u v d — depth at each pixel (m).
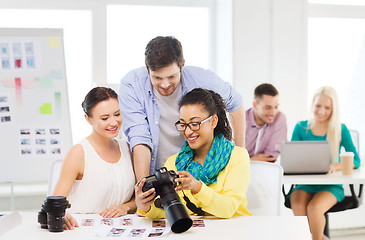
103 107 1.99
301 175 3.08
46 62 3.26
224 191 1.83
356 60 4.46
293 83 4.23
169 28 4.41
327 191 3.22
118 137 3.01
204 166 1.87
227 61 4.24
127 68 4.33
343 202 3.24
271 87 3.59
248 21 4.14
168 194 1.58
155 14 4.37
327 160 3.07
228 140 1.94
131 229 1.64
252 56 4.16
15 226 1.68
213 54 4.51
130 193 2.08
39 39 3.27
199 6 4.43
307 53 4.25
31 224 1.72
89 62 4.27
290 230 1.62
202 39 4.51
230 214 1.77
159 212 1.76
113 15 4.29
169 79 1.99
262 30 4.17
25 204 3.97
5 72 3.20
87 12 4.25
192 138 1.82
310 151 3.06
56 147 3.21
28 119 3.19
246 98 4.18
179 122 1.83
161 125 2.21
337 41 4.44
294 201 3.26
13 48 3.23
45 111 3.21
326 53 4.43
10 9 4.13
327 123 3.44
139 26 4.34
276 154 3.63
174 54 1.96
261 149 3.66
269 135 3.64
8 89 3.19
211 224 1.69
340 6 4.41
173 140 2.23
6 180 3.15
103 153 2.06
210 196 1.71
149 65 1.97
